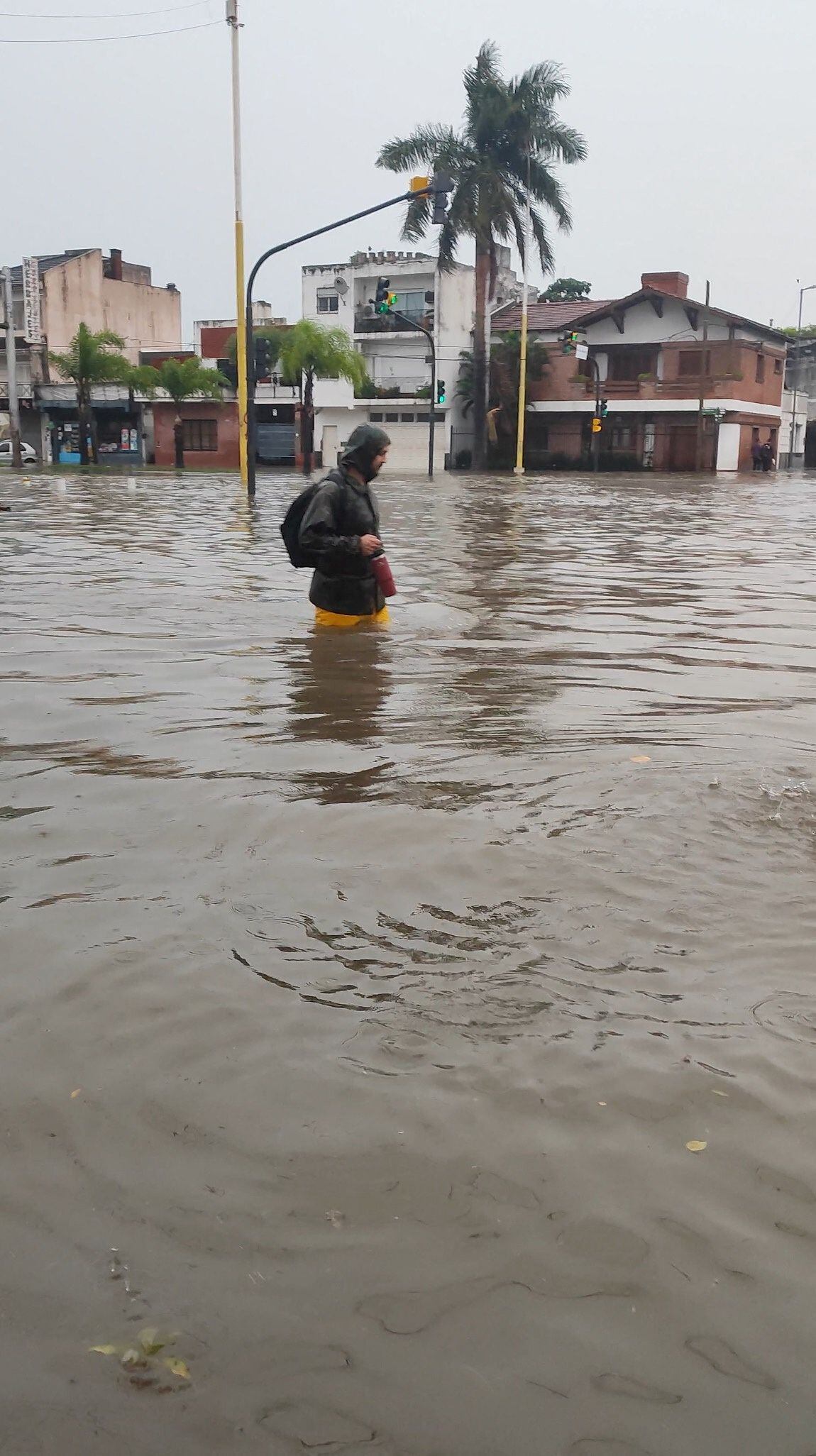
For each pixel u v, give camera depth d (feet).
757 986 9.40
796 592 35.60
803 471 200.75
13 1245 6.53
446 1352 5.78
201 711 18.81
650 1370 5.68
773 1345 5.83
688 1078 8.10
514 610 30.89
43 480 112.27
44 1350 5.79
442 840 12.51
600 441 185.68
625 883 11.33
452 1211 6.77
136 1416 5.42
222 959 9.83
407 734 17.22
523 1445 5.28
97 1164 7.23
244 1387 5.58
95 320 206.69
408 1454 5.23
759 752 16.05
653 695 20.35
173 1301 6.10
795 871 11.66
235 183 84.84
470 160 157.89
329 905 10.92
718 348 176.35
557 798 13.91
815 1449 5.26
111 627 27.09
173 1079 8.13
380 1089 7.96
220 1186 7.00
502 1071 8.16
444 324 197.47
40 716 18.44
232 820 13.24
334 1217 6.73
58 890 11.32
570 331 164.66
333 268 207.92
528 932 10.32
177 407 171.32
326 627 27.14
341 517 26.86
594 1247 6.49
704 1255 6.43
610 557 45.55
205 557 43.16
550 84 156.15
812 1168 7.18
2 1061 8.38
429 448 160.86
